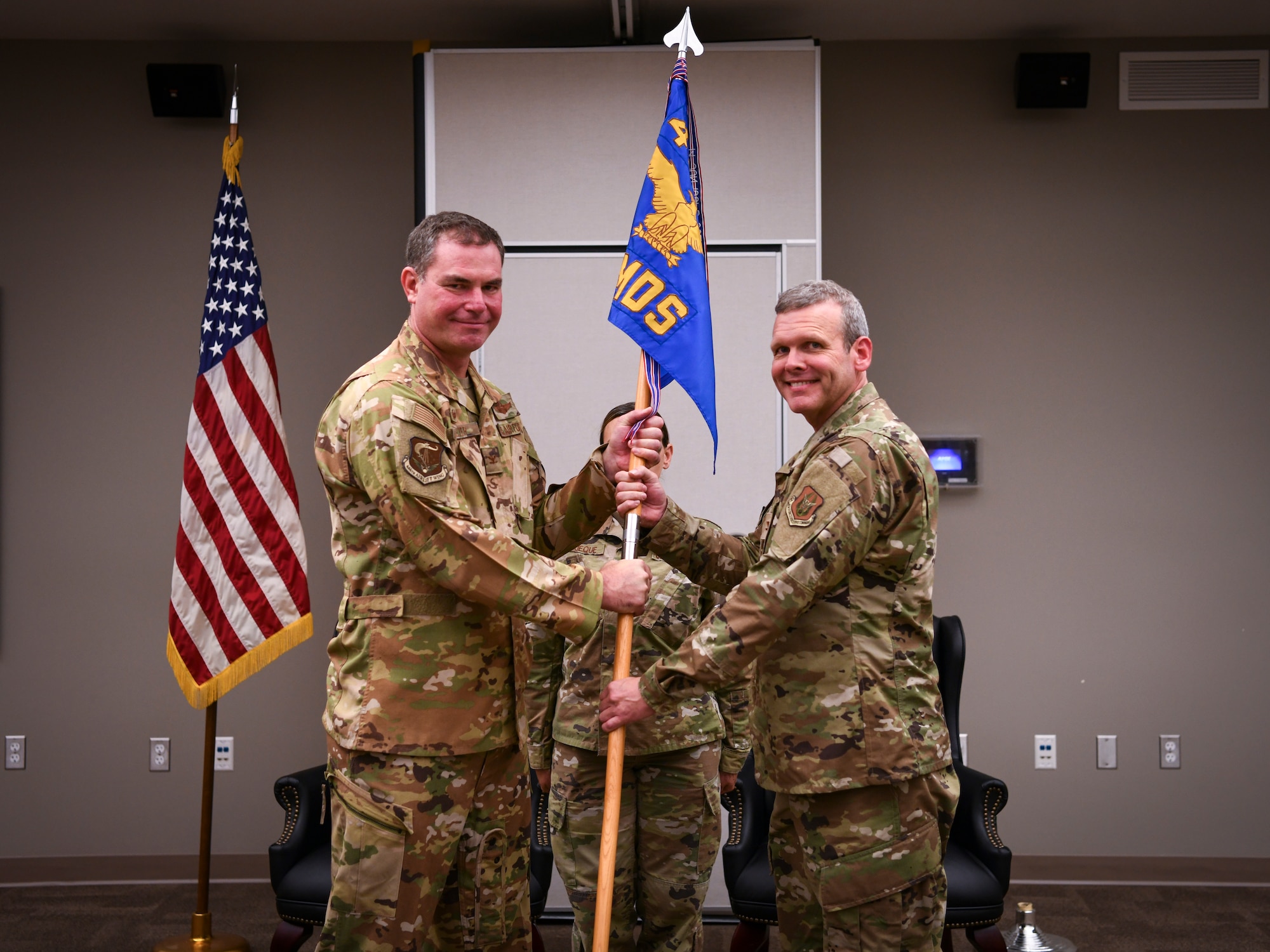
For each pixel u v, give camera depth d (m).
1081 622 4.13
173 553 4.12
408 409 1.74
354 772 1.78
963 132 4.14
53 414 4.13
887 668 1.92
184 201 4.15
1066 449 4.14
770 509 2.17
